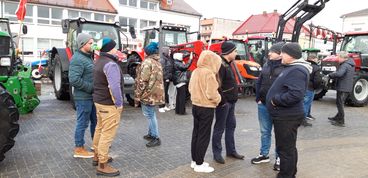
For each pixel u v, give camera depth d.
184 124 6.99
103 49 4.00
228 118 4.70
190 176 4.09
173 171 4.24
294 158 3.76
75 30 8.87
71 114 7.57
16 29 21.31
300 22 10.55
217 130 4.55
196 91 4.13
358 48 11.40
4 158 4.28
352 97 9.90
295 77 3.53
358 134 6.44
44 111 7.88
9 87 6.22
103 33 9.08
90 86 4.40
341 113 7.14
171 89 8.72
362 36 11.41
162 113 8.22
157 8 34.12
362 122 7.67
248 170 4.34
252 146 5.45
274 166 4.35
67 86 9.06
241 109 8.97
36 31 27.11
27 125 6.43
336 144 5.64
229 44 4.45
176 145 5.39
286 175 3.78
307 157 4.91
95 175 4.02
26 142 5.30
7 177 3.89
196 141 4.25
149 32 11.46
